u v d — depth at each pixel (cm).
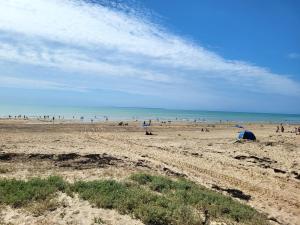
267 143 3972
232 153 3231
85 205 1348
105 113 13688
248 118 16538
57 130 4972
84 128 5547
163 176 1939
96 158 2209
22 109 13388
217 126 7919
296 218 1645
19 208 1296
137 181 1764
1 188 1441
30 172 1864
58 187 1516
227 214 1447
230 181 2248
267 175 2488
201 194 1616
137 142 3912
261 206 1778
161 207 1349
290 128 8075
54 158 2145
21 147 2536
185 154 3112
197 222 1282
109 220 1233
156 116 13212
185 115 15800
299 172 2570
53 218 1230
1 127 4981
